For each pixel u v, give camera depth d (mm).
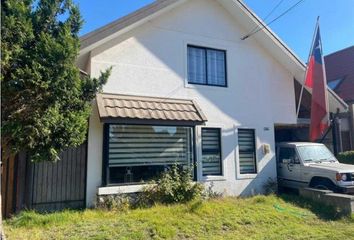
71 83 7270
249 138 13180
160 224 7719
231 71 13047
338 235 7746
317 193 10484
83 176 10344
